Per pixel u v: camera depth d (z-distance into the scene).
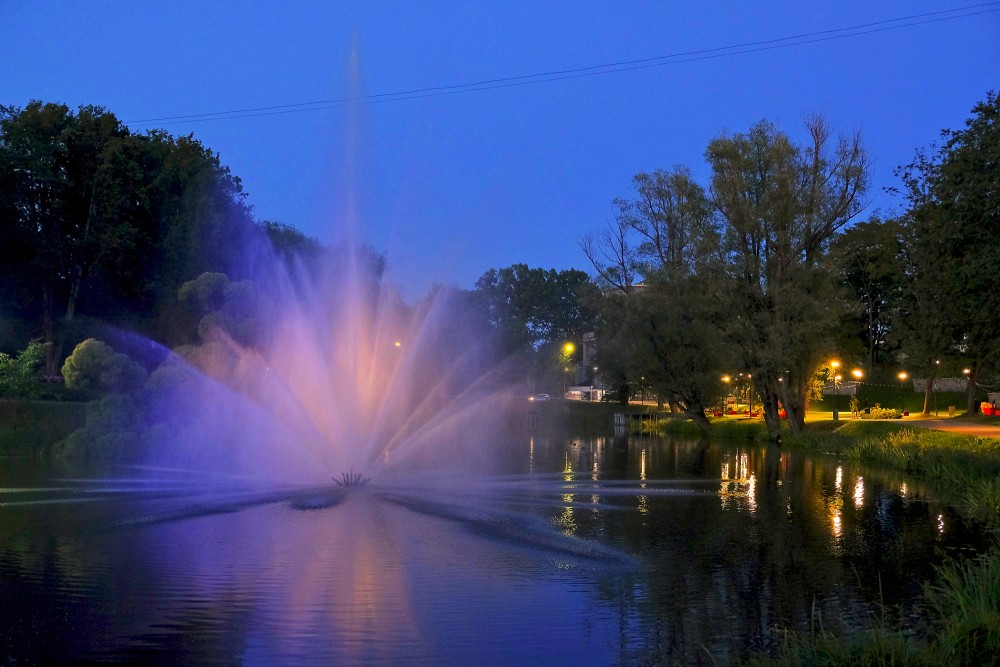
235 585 11.12
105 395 29.55
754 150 42.94
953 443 30.16
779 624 9.80
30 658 8.38
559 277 118.31
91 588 10.93
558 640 9.12
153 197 52.31
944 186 24.66
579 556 13.15
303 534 14.50
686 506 19.08
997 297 23.45
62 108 52.00
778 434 44.59
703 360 50.00
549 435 51.66
